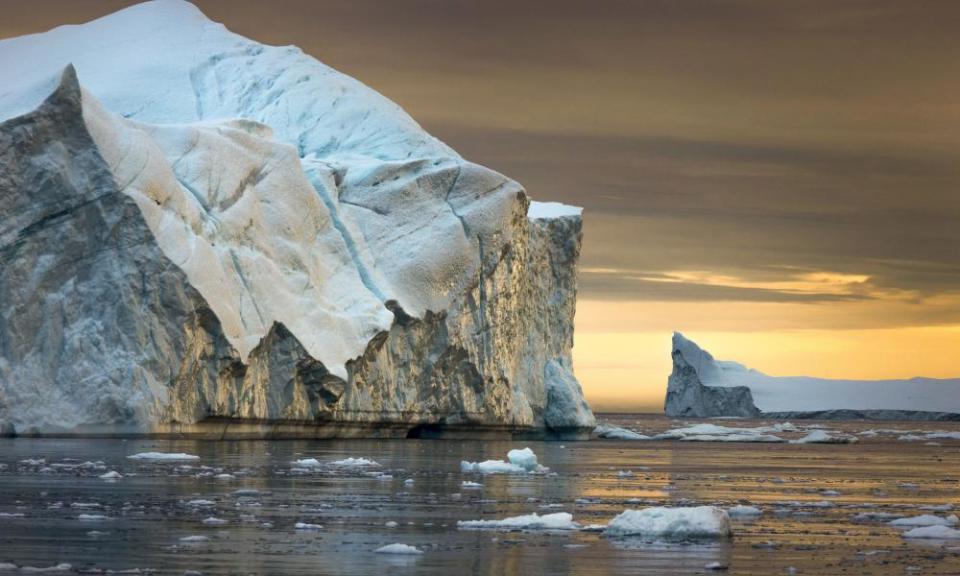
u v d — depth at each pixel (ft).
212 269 336.70
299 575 136.46
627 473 295.48
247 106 464.24
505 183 440.04
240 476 240.32
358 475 252.01
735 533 177.37
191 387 333.42
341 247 396.98
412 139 456.86
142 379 322.14
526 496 223.10
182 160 361.51
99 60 475.72
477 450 360.69
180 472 242.99
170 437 329.93
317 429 379.76
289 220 381.19
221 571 137.80
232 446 327.88
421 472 267.59
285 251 375.45
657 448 459.73
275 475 245.65
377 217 419.13
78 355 322.14
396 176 427.33
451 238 422.00
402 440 409.90
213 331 334.65
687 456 402.31
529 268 473.67
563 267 490.49
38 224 322.55
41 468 241.35
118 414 320.09
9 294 319.27
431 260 415.64
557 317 489.67
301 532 167.32
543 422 479.41
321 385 365.81
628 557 152.87
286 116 461.78
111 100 450.30
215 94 465.88
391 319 390.21
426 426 435.53
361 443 378.73
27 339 321.11
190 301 327.88
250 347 343.05
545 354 483.92
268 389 357.82
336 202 410.11
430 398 419.13
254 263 358.43
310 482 234.38
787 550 162.20
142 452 286.25
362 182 423.23
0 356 319.06
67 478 224.94
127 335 323.78
